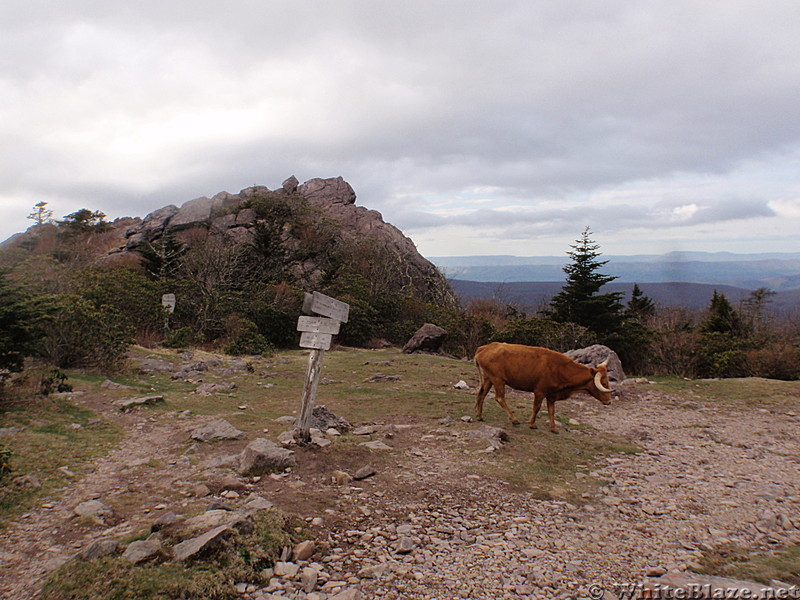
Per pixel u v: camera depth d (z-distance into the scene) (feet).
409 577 14.29
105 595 11.65
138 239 131.54
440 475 23.09
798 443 31.22
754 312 152.76
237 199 152.87
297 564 14.57
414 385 47.50
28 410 28.76
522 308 144.05
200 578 12.66
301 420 25.82
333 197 175.63
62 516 17.07
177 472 22.17
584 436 31.94
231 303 79.46
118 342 45.19
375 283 116.26
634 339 74.79
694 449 29.89
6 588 12.55
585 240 101.40
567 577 14.44
